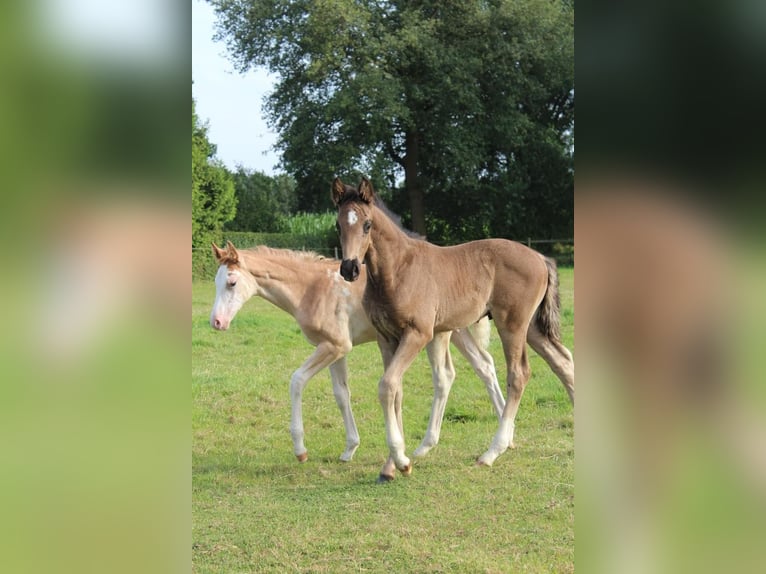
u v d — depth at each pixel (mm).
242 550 3492
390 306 4695
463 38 23891
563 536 3529
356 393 6883
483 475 4590
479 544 3494
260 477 4770
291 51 24219
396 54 22828
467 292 4922
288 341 9234
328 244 23250
